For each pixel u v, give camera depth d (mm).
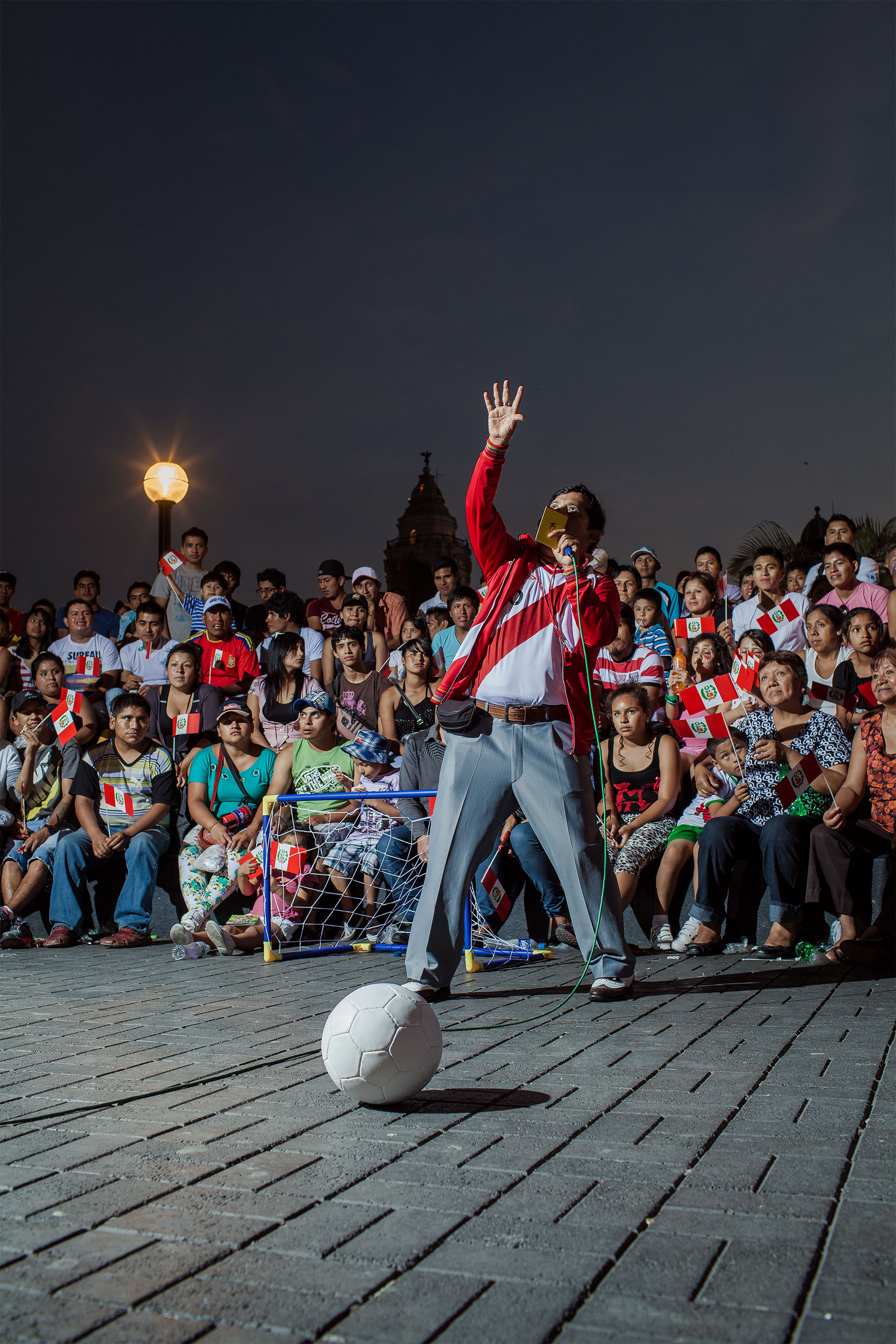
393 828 6621
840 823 5566
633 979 4617
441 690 4414
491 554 4367
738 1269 1879
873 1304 1740
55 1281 1876
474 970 5633
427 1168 2432
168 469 11719
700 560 10219
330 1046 2914
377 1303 1778
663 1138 2600
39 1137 2707
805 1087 3012
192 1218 2146
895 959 5184
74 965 6172
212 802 7184
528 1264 1915
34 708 7980
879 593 7883
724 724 6230
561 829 4320
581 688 4340
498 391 4203
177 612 10609
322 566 10500
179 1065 3486
